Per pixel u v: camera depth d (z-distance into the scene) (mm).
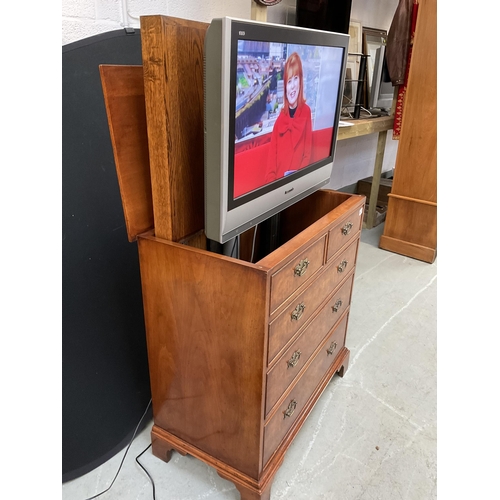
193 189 1109
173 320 1139
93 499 1251
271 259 978
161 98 935
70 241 1226
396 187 2834
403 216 2859
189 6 1705
